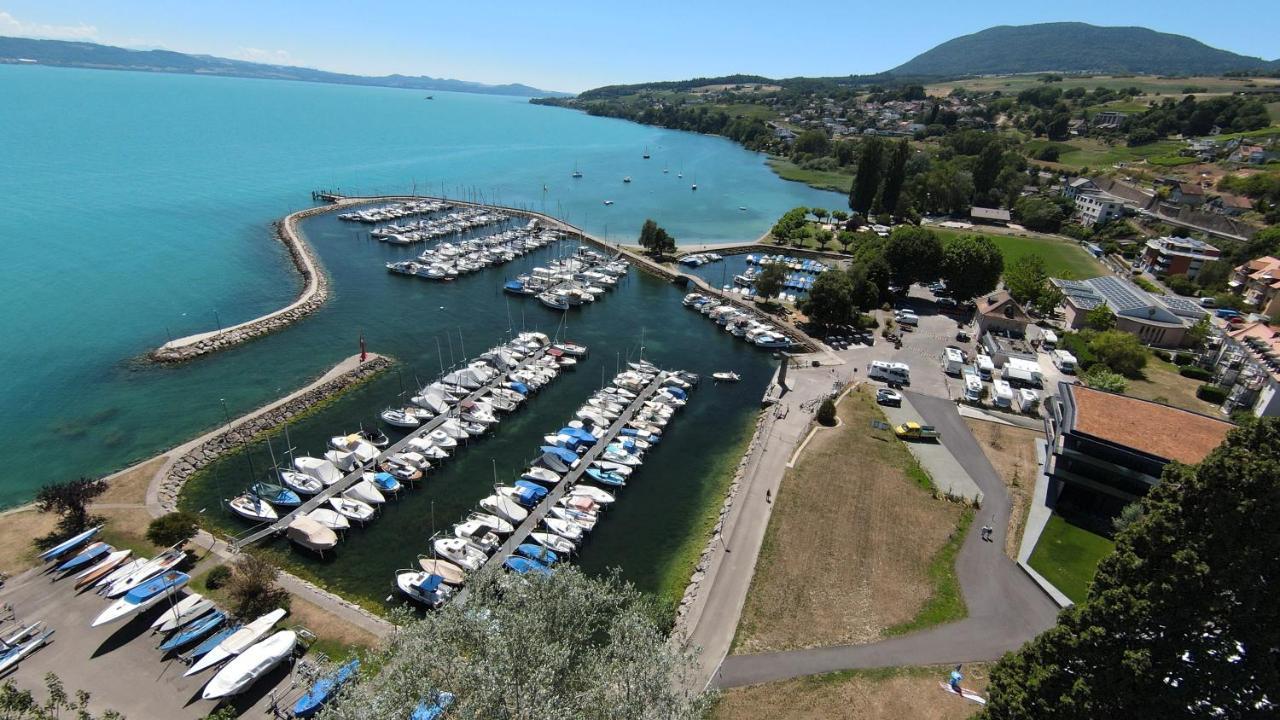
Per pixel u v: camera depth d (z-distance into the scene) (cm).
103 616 5109
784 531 6912
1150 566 3209
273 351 10906
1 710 3531
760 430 9206
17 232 16162
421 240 18012
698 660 5228
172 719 4541
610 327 13238
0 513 6531
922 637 5553
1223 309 13988
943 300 15050
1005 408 9881
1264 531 2888
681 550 6962
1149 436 6938
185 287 13525
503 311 13475
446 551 6525
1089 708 3219
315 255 16262
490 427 9156
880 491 7675
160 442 8231
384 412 8900
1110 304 13212
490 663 3288
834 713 4794
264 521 6819
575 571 4559
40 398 9081
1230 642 3016
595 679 3609
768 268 14712
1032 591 6141
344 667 4344
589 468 8206
